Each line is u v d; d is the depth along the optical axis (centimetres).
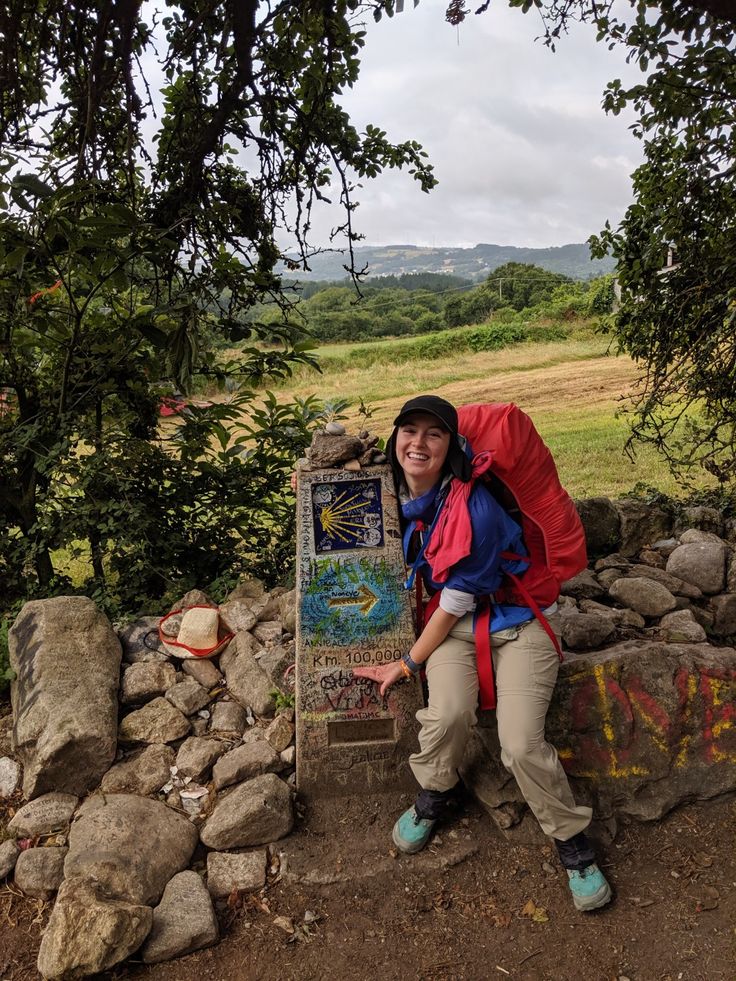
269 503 529
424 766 265
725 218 416
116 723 318
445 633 261
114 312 474
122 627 381
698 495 541
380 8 351
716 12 255
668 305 434
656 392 446
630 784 285
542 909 254
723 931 240
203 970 236
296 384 2519
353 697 289
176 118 437
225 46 381
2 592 468
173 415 525
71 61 416
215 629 362
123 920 229
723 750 289
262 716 332
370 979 233
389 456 289
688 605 393
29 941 245
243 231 479
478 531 245
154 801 286
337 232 455
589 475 984
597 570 436
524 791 251
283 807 282
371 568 296
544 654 257
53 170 402
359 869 268
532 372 2564
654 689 289
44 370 495
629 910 252
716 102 380
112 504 436
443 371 2661
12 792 304
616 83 397
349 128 466
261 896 261
